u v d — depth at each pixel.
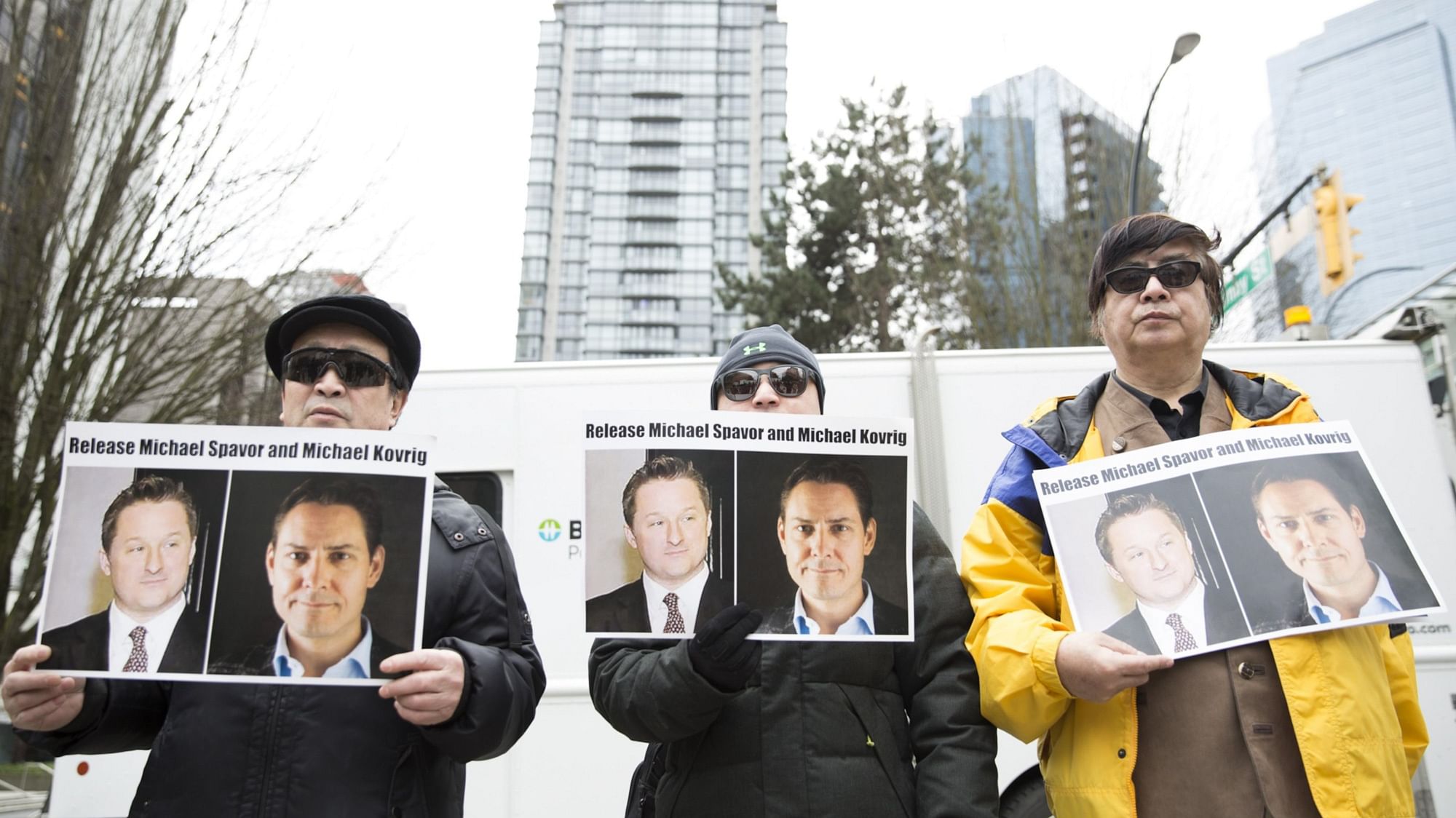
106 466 1.95
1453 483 4.23
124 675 1.86
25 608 8.09
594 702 2.29
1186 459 2.16
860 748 2.04
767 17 118.50
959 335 16.06
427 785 2.03
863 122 24.80
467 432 4.53
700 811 2.03
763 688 2.08
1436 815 3.89
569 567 4.35
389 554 1.95
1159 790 2.00
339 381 2.18
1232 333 13.65
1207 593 2.04
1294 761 1.94
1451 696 3.97
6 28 8.30
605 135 114.56
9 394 8.20
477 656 1.95
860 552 2.04
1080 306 13.62
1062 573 2.12
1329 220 9.19
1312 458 2.15
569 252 111.50
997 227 14.80
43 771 5.14
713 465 2.05
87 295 8.62
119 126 8.55
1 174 8.25
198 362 8.92
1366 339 4.60
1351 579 2.02
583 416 2.07
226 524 1.94
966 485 4.36
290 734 1.90
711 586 1.99
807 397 2.58
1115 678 1.89
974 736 2.07
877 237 24.00
